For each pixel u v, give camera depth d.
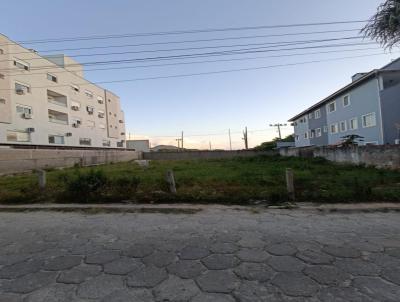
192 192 7.52
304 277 2.87
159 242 4.09
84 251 3.80
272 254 3.52
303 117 40.62
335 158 17.92
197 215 5.73
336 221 5.05
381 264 3.14
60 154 21.77
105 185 7.53
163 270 3.13
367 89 24.09
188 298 2.53
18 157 17.69
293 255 3.46
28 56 26.42
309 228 4.62
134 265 3.29
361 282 2.74
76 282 2.90
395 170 12.20
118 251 3.77
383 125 22.08
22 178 12.71
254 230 4.58
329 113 31.70
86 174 7.72
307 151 22.88
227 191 7.66
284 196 6.82
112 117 44.81
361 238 4.05
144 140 55.78
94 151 26.64
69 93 33.34
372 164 14.00
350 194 6.74
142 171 14.85
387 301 2.41
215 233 4.46
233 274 2.99
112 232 4.67
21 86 25.39
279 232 4.44
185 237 4.30
